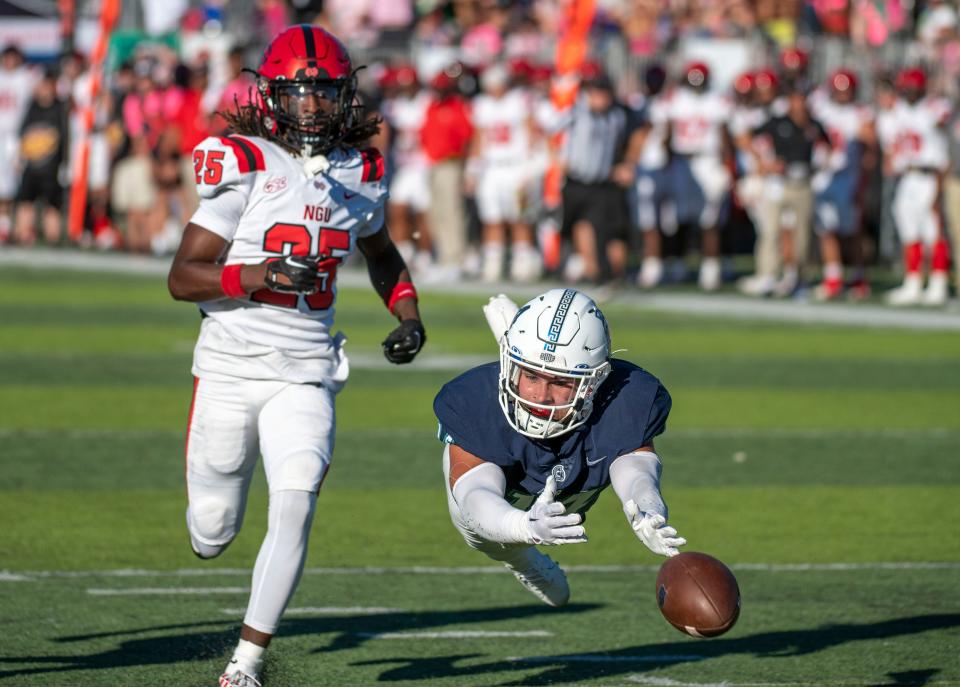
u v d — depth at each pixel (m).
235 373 17.86
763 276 63.44
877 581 23.70
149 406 38.00
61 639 19.91
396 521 27.27
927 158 60.44
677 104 64.44
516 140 65.12
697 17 83.00
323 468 17.39
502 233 66.81
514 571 19.12
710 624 14.90
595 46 80.75
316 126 17.94
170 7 91.31
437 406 17.17
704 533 26.69
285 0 88.50
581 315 16.30
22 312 54.94
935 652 19.94
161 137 71.50
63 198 81.75
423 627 20.97
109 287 62.62
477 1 86.00
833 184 62.09
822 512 28.33
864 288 63.72
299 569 16.98
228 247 18.08
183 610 21.41
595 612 21.91
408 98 68.38
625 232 60.44
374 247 19.42
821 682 18.66
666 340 50.88
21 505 27.66
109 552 24.61
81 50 87.50
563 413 16.52
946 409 39.53
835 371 45.34
